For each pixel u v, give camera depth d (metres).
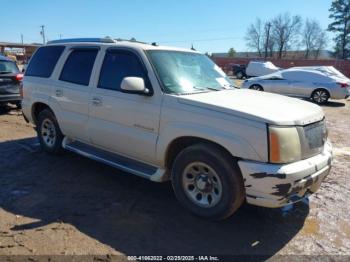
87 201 4.47
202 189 3.97
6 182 5.03
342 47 76.75
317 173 3.75
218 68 5.45
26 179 5.15
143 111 4.34
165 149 4.17
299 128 3.64
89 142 5.28
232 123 3.63
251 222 4.03
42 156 6.18
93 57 5.20
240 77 41.88
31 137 7.54
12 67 10.60
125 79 4.16
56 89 5.66
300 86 16.09
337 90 15.54
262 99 4.26
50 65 5.97
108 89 4.80
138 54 4.54
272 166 3.45
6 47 68.06
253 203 3.59
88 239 3.61
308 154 3.74
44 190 4.78
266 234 3.80
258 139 3.48
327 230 3.92
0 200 4.45
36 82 6.14
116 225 3.90
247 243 3.62
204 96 4.14
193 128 3.87
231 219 4.08
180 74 4.55
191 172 4.05
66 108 5.50
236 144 3.57
